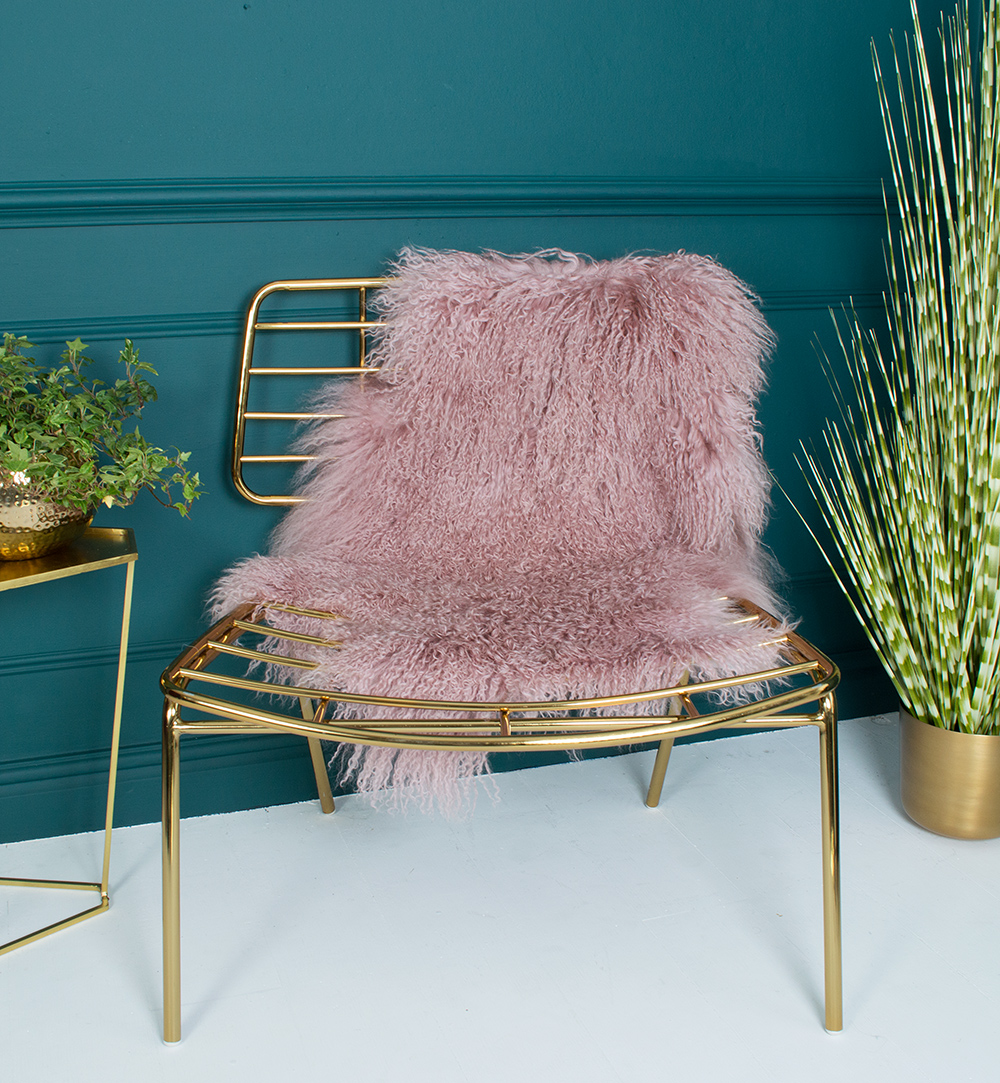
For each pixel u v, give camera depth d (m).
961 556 1.34
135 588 1.42
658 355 1.25
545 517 1.29
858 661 1.77
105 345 1.34
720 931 1.21
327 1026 1.05
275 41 1.30
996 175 1.28
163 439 1.39
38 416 1.14
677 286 1.25
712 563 1.24
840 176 1.58
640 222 1.50
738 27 1.47
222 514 1.44
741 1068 0.99
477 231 1.44
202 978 1.13
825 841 1.02
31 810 1.44
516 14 1.37
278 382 1.41
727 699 1.23
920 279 1.46
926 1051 1.02
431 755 1.08
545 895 1.28
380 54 1.34
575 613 1.10
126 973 1.14
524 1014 1.07
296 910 1.26
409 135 1.38
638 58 1.43
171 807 0.97
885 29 1.54
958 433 1.32
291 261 1.38
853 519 1.66
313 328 1.34
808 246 1.59
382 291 1.33
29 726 1.42
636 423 1.27
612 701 0.95
